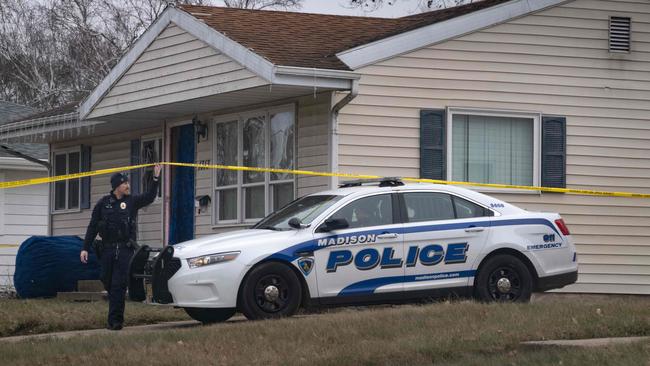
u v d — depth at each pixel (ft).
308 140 73.05
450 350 44.04
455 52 74.38
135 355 45.57
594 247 77.10
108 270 58.13
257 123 78.48
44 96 175.42
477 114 74.95
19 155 103.60
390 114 72.43
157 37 79.00
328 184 70.90
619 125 78.28
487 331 46.47
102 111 84.79
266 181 76.74
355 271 56.49
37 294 81.87
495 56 75.46
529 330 46.55
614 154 78.02
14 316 63.36
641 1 79.00
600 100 77.92
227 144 81.66
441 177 73.46
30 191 114.83
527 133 76.59
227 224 80.59
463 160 74.64
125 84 82.28
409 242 57.57
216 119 82.02
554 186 76.69
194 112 82.94
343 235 56.49
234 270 54.49
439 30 73.87
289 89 70.03
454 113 74.28
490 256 59.11
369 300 56.75
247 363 43.34
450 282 58.08
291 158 74.95
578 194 77.05
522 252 59.47
